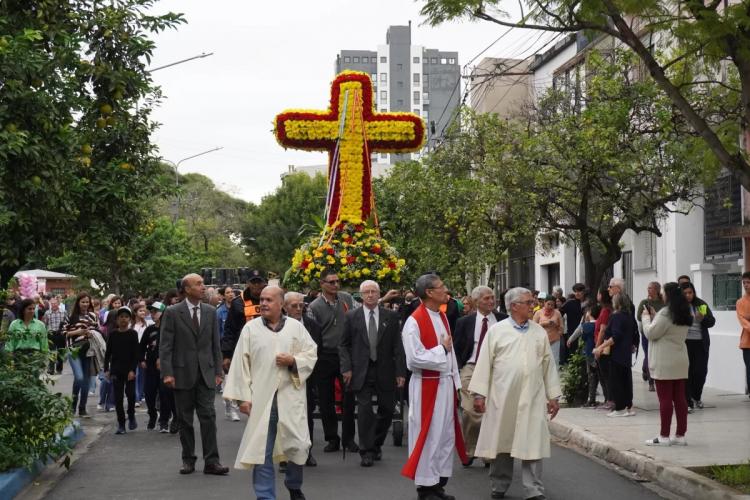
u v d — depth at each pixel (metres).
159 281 35.19
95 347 16.23
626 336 13.86
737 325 17.16
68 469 10.80
